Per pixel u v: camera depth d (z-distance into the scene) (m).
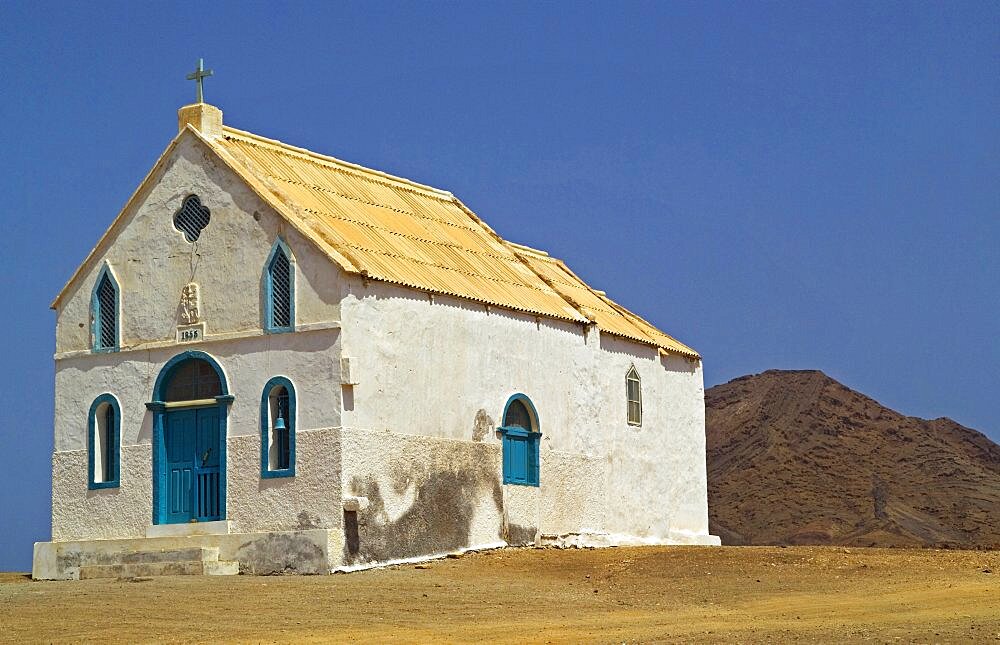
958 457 75.75
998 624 24.67
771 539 67.00
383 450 35.25
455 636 25.27
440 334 37.34
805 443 76.31
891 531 65.94
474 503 37.84
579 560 35.47
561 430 41.50
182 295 37.00
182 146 37.47
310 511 34.44
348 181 40.97
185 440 36.84
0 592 31.34
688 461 48.06
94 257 38.53
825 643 23.23
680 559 34.50
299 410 34.88
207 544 35.28
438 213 43.72
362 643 24.58
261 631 25.81
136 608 28.06
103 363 38.06
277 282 35.66
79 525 37.88
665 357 47.44
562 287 45.00
